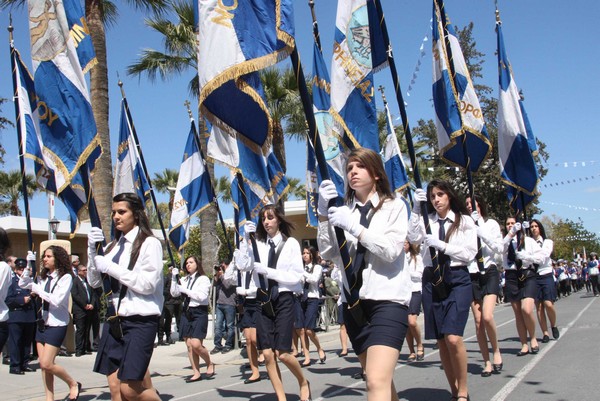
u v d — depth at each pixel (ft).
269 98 67.46
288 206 94.48
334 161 30.25
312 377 27.40
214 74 14.79
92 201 17.37
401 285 11.62
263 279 20.25
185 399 23.79
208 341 45.88
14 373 31.60
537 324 42.09
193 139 35.73
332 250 12.69
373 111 19.85
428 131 85.40
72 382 23.18
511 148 32.71
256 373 27.58
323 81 30.63
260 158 20.62
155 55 61.82
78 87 18.54
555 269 89.86
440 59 25.76
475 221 23.11
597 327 38.11
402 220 11.91
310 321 31.81
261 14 14.71
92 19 48.83
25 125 23.56
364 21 20.01
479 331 23.41
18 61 23.82
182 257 35.94
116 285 15.08
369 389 10.93
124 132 34.65
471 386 21.15
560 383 20.95
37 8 18.95
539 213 88.22
